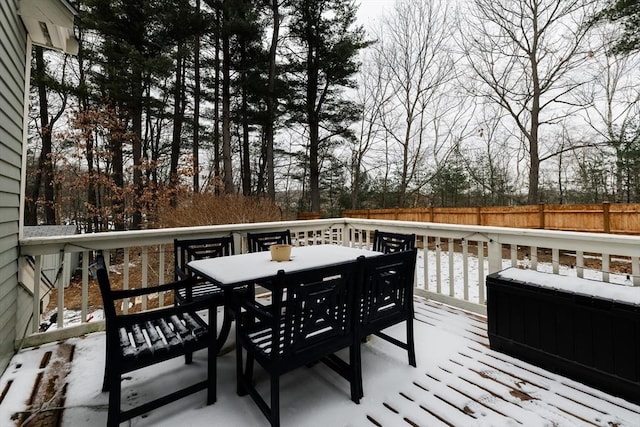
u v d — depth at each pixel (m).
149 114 10.54
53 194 11.10
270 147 11.90
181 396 1.53
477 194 13.77
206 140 12.92
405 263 1.93
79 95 9.03
